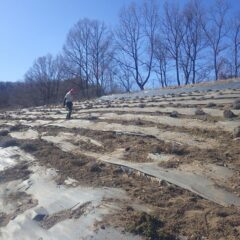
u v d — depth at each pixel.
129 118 16.28
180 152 10.76
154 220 7.51
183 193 8.64
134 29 72.75
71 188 9.82
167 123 14.10
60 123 18.03
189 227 7.32
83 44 65.19
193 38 61.12
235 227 7.13
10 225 8.82
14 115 26.69
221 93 21.20
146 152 11.28
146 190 9.00
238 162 9.58
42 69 76.31
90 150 12.65
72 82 66.25
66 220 8.40
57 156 12.38
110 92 63.66
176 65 62.06
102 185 9.59
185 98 21.23
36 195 9.98
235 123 12.42
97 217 8.12
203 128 12.60
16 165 12.27
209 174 9.16
